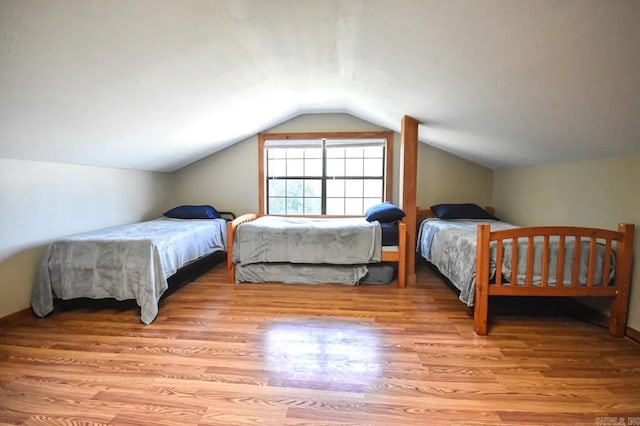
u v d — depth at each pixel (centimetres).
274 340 215
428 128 363
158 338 218
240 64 238
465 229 316
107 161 333
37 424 139
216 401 154
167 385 166
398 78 248
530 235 220
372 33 191
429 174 450
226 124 364
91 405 151
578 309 261
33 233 262
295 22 189
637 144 206
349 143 461
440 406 150
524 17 133
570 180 287
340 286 335
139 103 238
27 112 197
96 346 207
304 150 477
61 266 256
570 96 180
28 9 129
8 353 197
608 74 150
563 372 178
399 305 280
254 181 475
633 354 197
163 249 273
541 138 260
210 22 177
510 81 189
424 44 182
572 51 143
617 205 234
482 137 319
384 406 150
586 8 118
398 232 333
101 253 256
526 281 225
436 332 227
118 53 174
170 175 481
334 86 326
